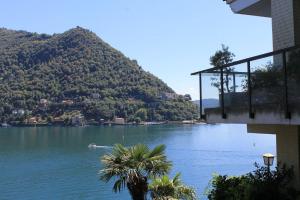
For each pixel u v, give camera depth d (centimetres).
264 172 958
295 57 727
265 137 18475
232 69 912
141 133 19762
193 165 9425
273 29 1029
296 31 955
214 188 1095
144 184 1420
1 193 6938
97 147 14112
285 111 739
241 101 883
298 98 716
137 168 1416
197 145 14038
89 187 7262
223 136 18925
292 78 731
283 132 931
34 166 9969
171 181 1530
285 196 888
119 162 1438
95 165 9969
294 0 963
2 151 13400
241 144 14438
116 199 6166
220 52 1315
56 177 8369
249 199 903
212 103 991
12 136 19250
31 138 18175
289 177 902
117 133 19988
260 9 1184
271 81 786
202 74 1030
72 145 14988
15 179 8231
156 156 1440
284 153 927
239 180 1032
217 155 11219
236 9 1205
